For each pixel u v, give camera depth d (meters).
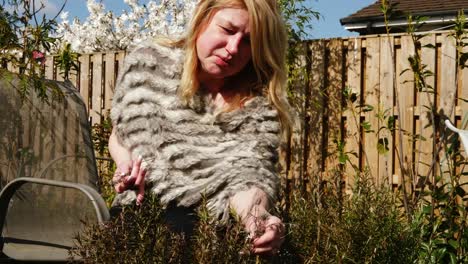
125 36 9.11
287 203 3.05
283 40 2.52
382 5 5.29
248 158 2.40
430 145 5.21
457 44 4.90
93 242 1.97
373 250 2.49
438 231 4.45
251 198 2.29
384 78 5.45
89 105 6.93
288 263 2.50
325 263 2.38
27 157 3.54
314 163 5.77
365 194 2.77
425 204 4.89
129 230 2.00
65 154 3.67
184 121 2.51
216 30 2.41
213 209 2.31
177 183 2.44
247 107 2.53
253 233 2.09
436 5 9.80
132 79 2.60
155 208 2.07
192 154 2.46
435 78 5.20
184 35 2.66
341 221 2.55
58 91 3.68
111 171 5.59
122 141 2.59
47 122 3.65
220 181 2.36
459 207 4.46
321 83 5.77
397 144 5.38
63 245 3.08
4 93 3.54
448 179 5.03
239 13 2.39
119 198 2.61
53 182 2.59
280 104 2.57
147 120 2.54
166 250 1.98
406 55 5.35
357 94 5.61
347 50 5.70
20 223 3.34
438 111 5.19
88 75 6.92
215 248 1.95
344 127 5.68
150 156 2.51
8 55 3.73
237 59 2.43
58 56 5.73
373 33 10.27
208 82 2.57
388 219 2.66
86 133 3.77
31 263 2.78
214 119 2.50
